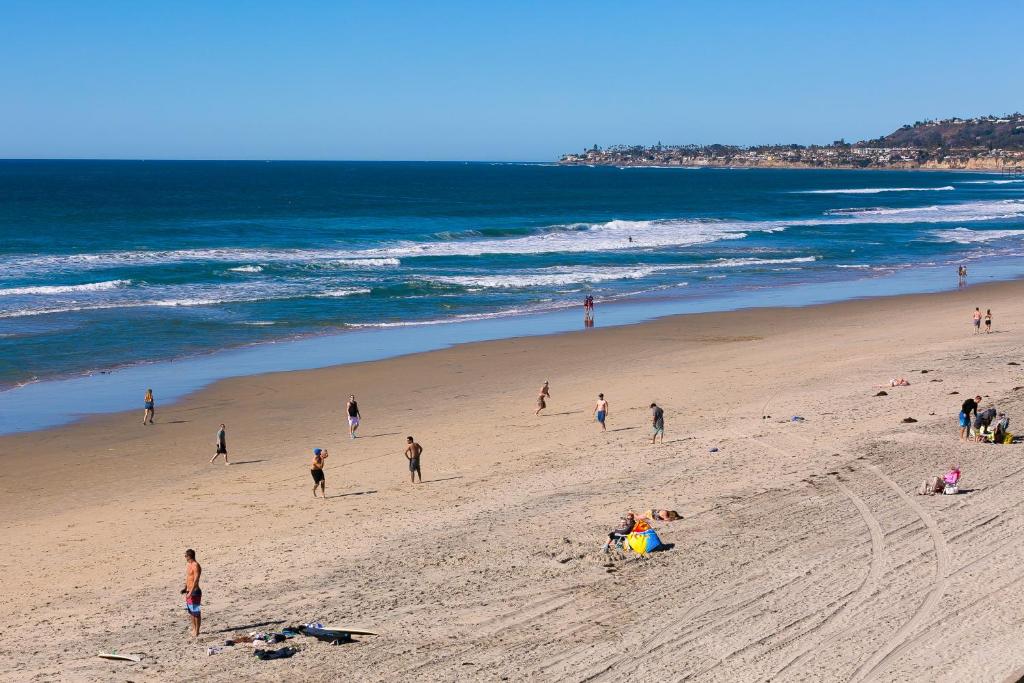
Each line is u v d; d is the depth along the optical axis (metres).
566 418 28.08
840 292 54.34
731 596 15.30
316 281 56.97
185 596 14.62
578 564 16.84
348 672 13.21
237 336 41.09
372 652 13.80
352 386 32.62
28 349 37.53
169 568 17.44
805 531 17.95
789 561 16.58
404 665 13.38
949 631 13.80
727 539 17.70
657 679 12.78
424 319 45.84
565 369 35.03
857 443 23.78
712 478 21.41
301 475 23.27
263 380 33.34
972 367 32.47
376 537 18.62
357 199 149.25
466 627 14.55
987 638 13.52
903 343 38.28
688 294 53.66
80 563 17.77
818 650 13.41
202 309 47.16
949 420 25.75
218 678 13.11
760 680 12.66
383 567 17.05
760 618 14.48
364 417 28.91
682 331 42.31
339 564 17.30
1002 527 17.81
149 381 33.06
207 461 24.59
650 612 14.84
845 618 14.37
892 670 12.76
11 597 16.30
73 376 33.69
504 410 29.36
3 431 27.08
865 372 32.50
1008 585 15.26
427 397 31.20
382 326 43.91
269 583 16.55
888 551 16.86
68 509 20.97
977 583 15.41
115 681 13.06
